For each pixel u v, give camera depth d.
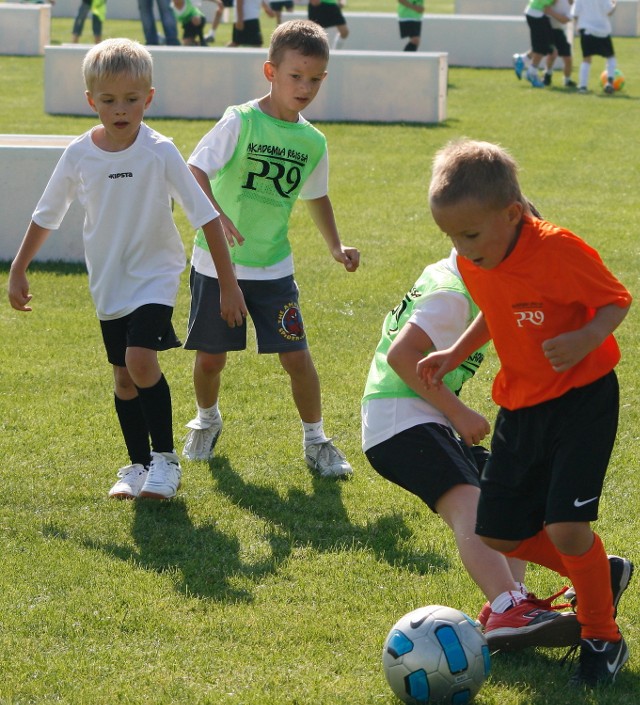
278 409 10.23
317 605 6.68
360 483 8.64
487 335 6.15
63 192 8.05
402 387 6.71
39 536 7.63
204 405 9.02
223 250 8.02
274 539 7.61
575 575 5.71
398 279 14.61
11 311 13.20
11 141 16.92
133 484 8.38
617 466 8.88
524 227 5.56
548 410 5.69
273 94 8.83
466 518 6.23
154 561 7.26
